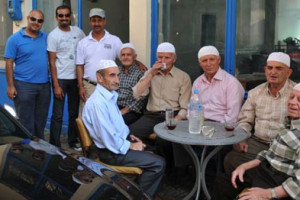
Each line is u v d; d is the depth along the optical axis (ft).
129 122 15.29
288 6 14.34
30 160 8.70
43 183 7.77
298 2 14.12
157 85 14.70
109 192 7.98
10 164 8.36
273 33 14.75
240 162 11.49
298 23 14.23
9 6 20.88
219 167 13.01
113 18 19.24
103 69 11.13
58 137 16.93
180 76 14.58
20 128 10.48
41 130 16.28
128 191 8.33
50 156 9.09
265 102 11.81
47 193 7.45
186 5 16.26
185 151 13.42
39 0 20.95
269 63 11.39
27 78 15.47
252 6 14.96
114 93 11.46
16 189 7.42
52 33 16.20
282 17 14.52
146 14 16.69
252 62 15.16
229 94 13.08
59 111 16.80
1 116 10.52
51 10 20.81
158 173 11.20
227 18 15.26
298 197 8.31
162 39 16.87
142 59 17.04
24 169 8.22
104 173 8.91
